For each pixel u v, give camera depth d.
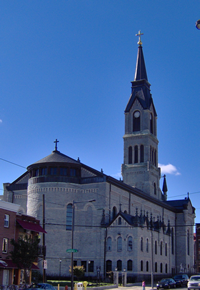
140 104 131.38
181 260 124.88
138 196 105.81
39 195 89.38
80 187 91.31
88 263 86.81
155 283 85.69
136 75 135.50
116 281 75.06
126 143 130.88
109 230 87.06
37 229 61.81
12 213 58.28
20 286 52.97
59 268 85.19
